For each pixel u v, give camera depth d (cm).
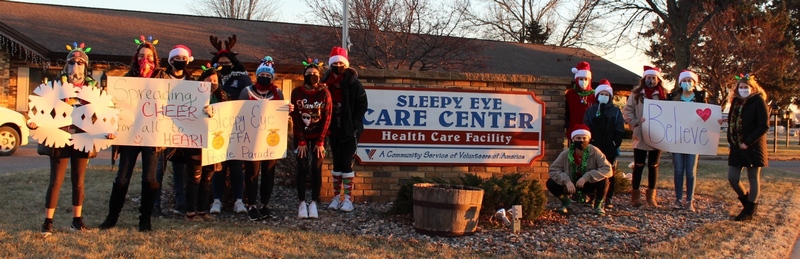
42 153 548
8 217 628
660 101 789
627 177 961
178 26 2381
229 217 665
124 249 507
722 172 1315
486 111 807
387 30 1975
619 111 781
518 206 627
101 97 542
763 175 1298
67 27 2159
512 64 2553
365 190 782
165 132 574
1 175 948
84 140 538
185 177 692
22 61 1989
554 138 835
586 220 701
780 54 2477
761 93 720
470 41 2214
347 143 705
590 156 729
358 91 692
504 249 564
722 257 560
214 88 614
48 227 549
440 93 793
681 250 579
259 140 636
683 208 805
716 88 2144
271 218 660
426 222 601
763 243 621
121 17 2375
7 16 2164
